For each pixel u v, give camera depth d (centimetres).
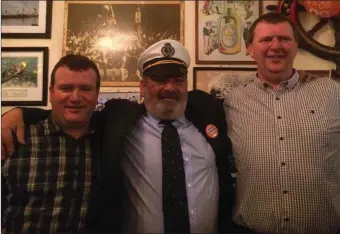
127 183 133
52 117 129
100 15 201
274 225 128
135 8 201
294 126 130
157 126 137
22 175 121
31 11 199
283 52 138
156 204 127
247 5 200
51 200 120
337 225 130
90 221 123
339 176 130
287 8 194
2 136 123
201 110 144
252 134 133
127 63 197
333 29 195
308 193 126
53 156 124
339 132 130
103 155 125
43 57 196
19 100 193
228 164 137
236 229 138
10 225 118
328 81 141
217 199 133
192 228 126
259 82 144
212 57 197
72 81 124
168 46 140
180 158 131
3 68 195
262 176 129
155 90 136
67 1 201
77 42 198
